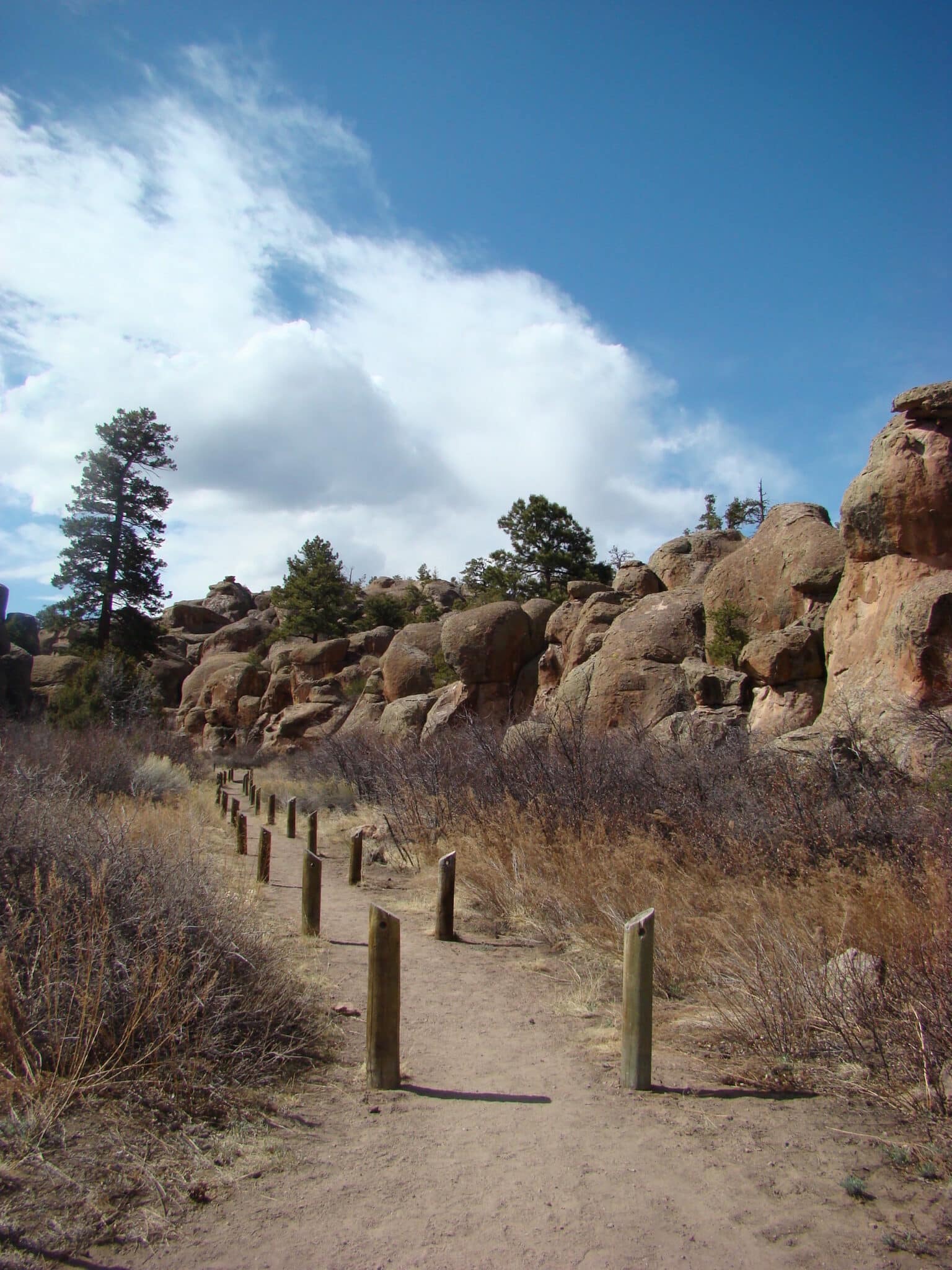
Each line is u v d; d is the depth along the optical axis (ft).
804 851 28.55
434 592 260.83
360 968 25.41
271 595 232.94
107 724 94.58
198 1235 10.87
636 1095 16.16
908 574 48.14
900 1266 10.53
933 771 34.14
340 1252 10.64
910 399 49.06
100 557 170.91
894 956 19.42
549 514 165.78
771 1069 17.11
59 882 16.14
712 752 42.70
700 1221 11.55
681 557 103.81
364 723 127.85
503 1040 19.53
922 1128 14.34
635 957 16.71
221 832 55.77
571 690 77.61
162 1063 14.74
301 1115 14.75
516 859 34.37
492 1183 12.57
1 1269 9.82
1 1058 13.85
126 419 172.76
